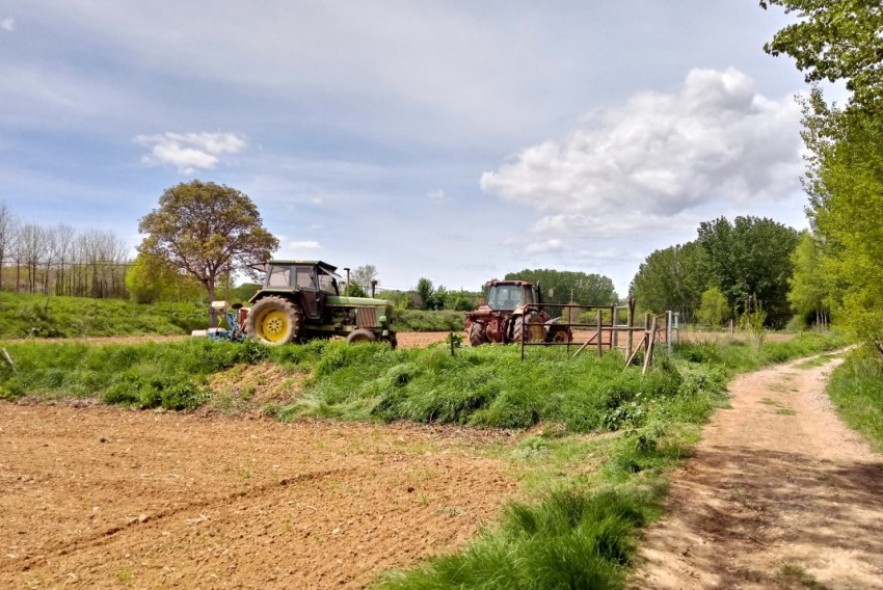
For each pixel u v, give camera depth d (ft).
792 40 21.66
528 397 33.50
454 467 25.04
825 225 40.24
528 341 50.37
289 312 47.75
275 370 43.24
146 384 41.19
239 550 16.65
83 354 48.34
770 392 42.14
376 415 35.29
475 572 12.89
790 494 19.21
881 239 30.86
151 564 15.84
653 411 30.60
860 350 44.52
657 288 192.03
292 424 34.86
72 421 35.47
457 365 39.01
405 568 14.69
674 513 17.39
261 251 119.96
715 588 13.09
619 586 12.92
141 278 111.75
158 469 25.08
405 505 20.13
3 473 24.23
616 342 47.37
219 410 38.29
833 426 29.99
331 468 25.09
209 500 21.09
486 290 58.13
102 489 22.35
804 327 124.36
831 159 36.76
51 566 15.80
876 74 21.04
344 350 42.50
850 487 19.98
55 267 118.93
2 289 106.63
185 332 98.63
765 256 172.04
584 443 27.61
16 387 42.98
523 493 20.92
